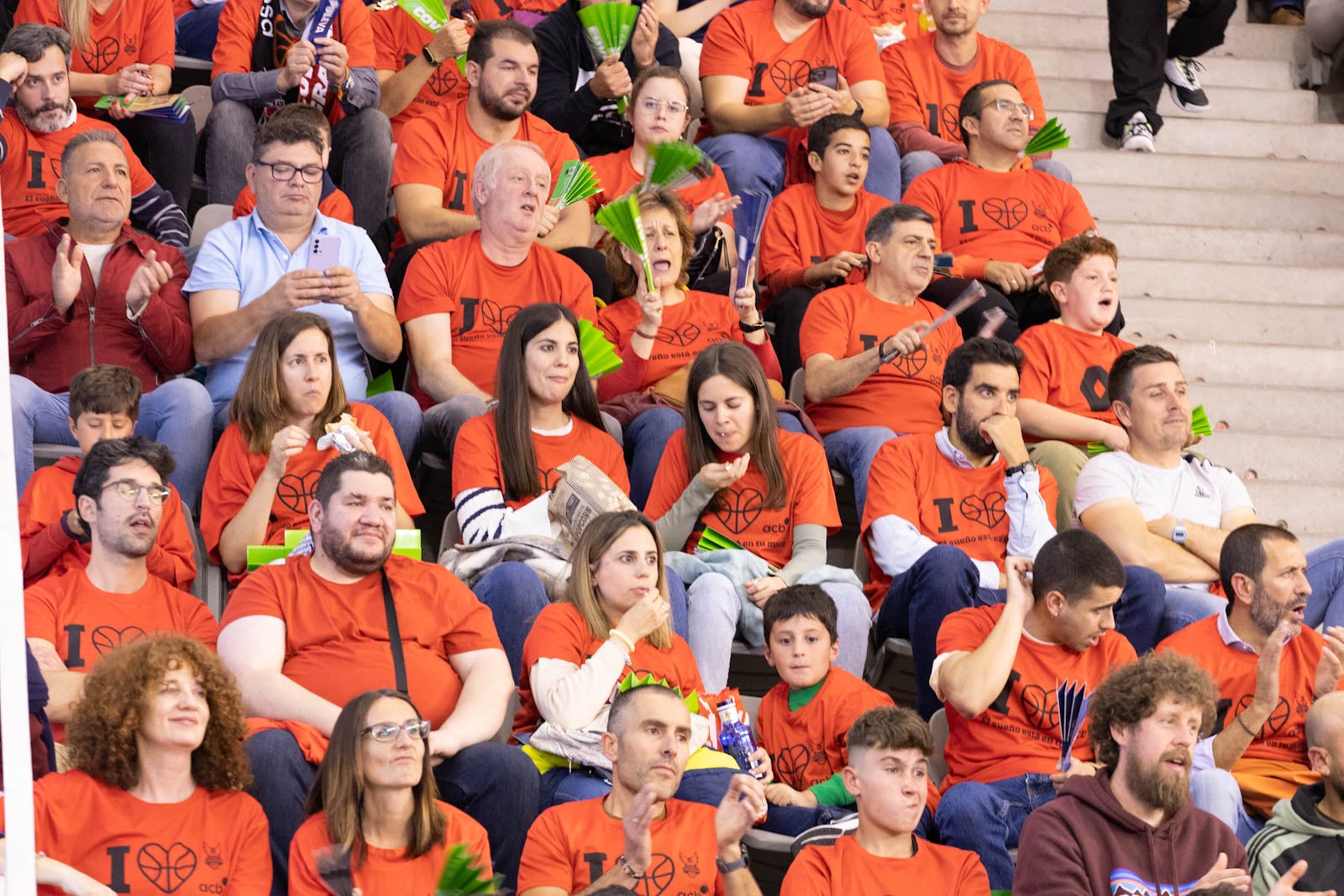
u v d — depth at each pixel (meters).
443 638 12.55
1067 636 13.36
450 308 16.62
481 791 11.71
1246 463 19.62
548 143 19.36
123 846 10.46
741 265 17.31
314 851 10.57
